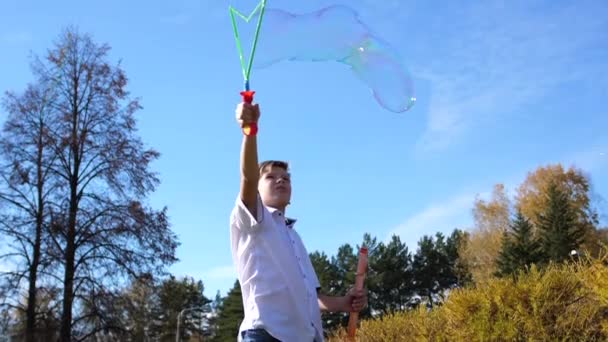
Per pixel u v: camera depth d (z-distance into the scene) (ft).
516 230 121.08
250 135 8.98
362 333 29.30
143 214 68.18
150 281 67.87
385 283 167.73
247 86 9.21
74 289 64.34
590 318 16.19
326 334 38.58
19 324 64.23
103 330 65.26
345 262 175.73
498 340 17.90
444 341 21.13
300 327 9.39
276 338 9.14
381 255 171.22
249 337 9.25
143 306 71.15
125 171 68.54
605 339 15.78
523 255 113.80
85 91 68.95
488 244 132.16
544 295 17.12
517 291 17.89
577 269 17.37
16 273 63.26
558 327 16.61
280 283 9.44
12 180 64.49
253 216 9.43
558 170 138.10
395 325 26.78
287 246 9.72
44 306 64.13
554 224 121.08
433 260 180.24
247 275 9.53
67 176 66.90
